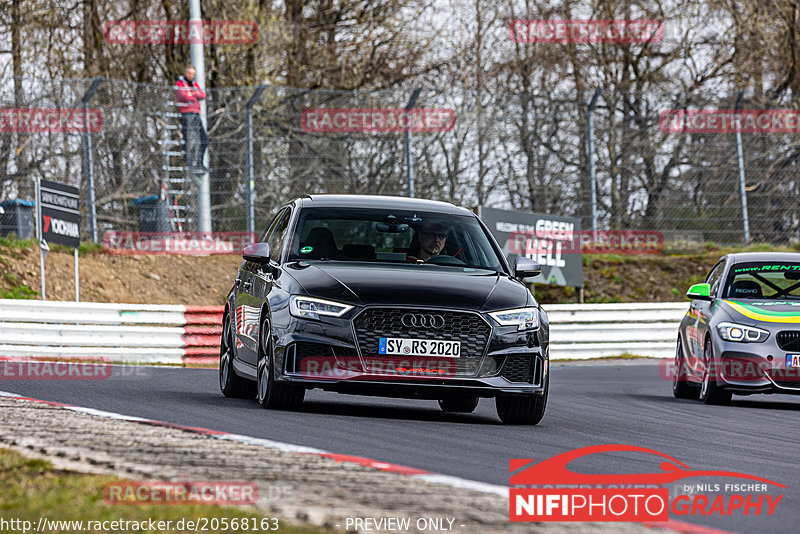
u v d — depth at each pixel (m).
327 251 27.73
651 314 64.75
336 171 70.88
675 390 41.38
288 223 28.98
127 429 19.70
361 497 14.12
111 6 95.56
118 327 49.34
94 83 66.06
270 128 71.62
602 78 104.00
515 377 25.38
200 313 52.44
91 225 66.62
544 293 73.44
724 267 41.31
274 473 15.59
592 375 52.31
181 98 66.94
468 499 14.51
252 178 69.00
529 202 71.44
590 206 72.25
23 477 14.96
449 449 20.38
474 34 103.38
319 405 28.64
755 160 74.31
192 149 66.94
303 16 98.50
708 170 73.94
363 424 23.75
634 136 73.00
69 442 17.94
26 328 46.88
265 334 26.44
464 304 25.05
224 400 28.86
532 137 71.38
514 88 105.12
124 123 68.50
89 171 66.25
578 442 22.98
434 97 70.06
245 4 91.31
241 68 90.62
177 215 69.62
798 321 36.84
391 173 70.38
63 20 92.81
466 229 29.36
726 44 102.25
